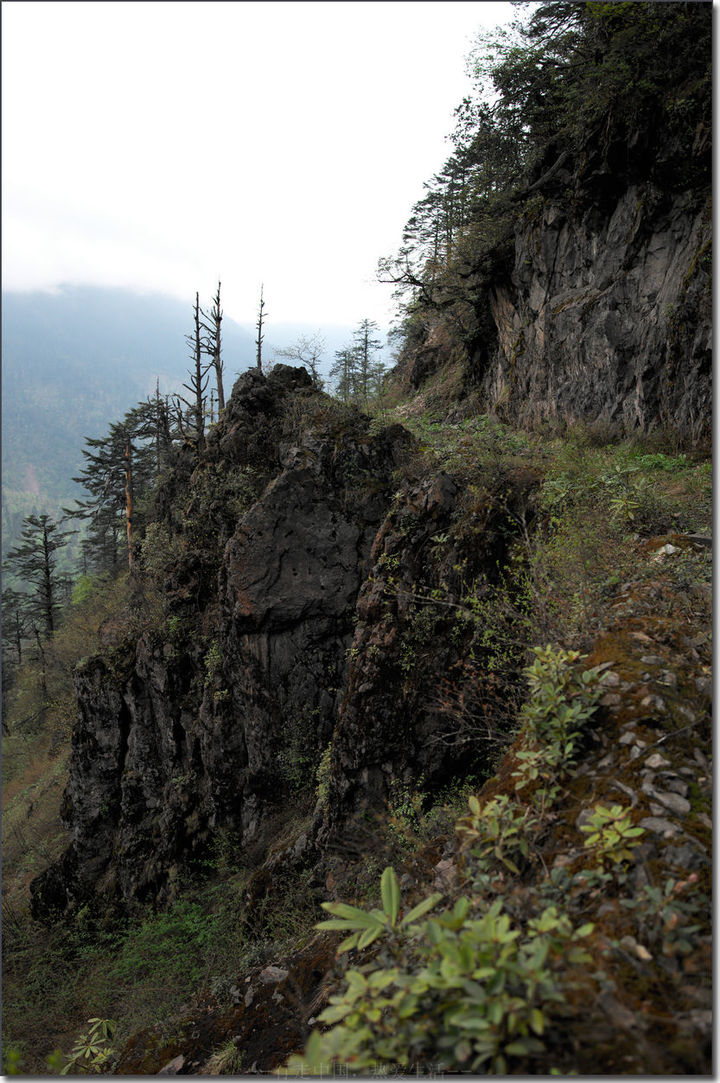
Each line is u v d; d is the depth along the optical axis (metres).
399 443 10.05
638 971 1.91
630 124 10.32
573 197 12.09
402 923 2.13
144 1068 4.49
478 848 2.81
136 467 31.28
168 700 11.67
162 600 12.62
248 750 9.75
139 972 8.52
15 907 13.01
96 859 12.45
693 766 2.63
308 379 13.20
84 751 12.95
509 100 13.37
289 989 4.57
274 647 9.52
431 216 21.61
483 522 7.07
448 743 6.29
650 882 2.18
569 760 2.87
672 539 4.95
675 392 9.43
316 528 9.54
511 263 15.66
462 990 1.78
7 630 37.62
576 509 6.28
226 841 9.93
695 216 9.65
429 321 29.48
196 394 19.25
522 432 13.57
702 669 3.17
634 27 10.05
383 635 7.07
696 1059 1.62
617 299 11.04
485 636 6.00
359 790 6.79
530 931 1.96
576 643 3.77
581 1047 1.71
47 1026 8.64
